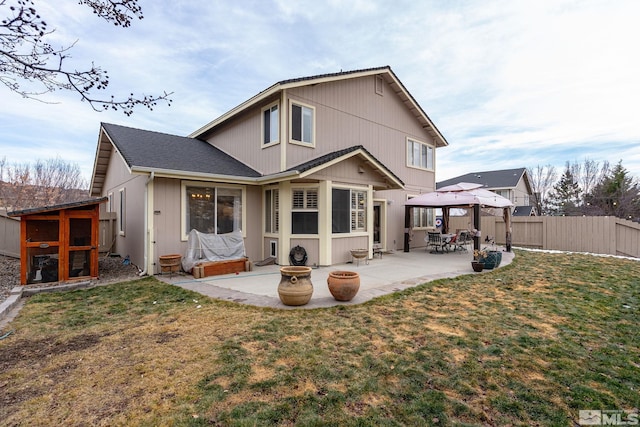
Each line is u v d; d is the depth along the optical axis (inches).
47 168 891.4
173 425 86.6
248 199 366.6
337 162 345.7
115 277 291.6
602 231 473.4
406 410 94.6
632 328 162.9
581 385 109.4
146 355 129.8
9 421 88.9
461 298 218.4
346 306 195.3
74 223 274.1
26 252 248.4
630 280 276.7
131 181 365.4
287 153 347.3
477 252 319.6
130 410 93.7
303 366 120.1
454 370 118.6
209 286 251.6
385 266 348.5
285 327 160.9
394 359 126.6
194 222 326.3
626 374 117.0
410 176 538.3
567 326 165.3
